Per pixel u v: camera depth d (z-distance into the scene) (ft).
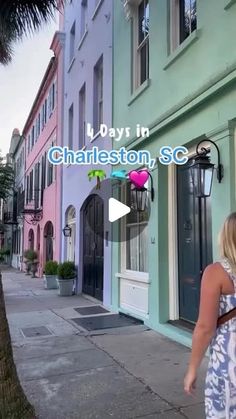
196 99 19.03
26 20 16.87
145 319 24.71
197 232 20.99
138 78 28.04
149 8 25.39
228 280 7.95
